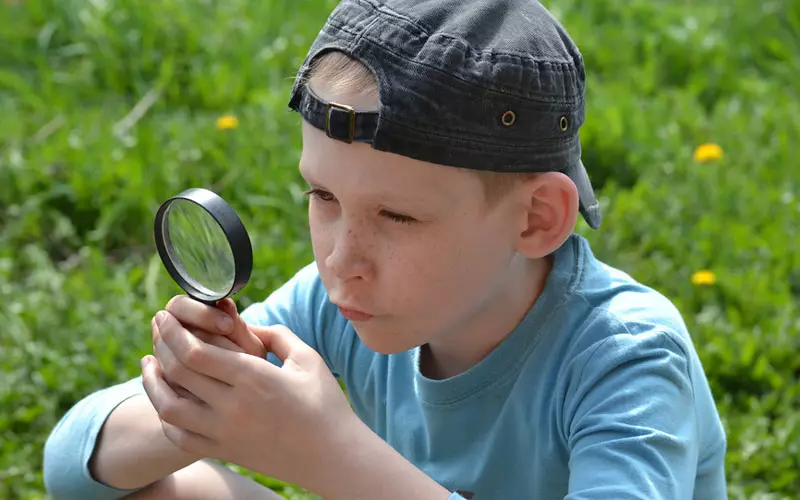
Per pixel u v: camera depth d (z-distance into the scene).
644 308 1.95
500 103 1.68
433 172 1.67
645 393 1.83
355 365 2.22
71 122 4.50
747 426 3.14
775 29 5.51
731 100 5.02
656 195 4.11
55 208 4.07
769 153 4.45
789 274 3.77
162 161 4.16
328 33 1.75
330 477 1.75
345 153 1.67
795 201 4.08
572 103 1.82
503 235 1.79
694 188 4.15
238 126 4.39
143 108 4.66
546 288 1.96
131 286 3.71
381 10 1.70
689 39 5.30
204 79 4.75
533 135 1.74
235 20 5.23
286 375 1.77
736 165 4.41
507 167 1.72
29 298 3.59
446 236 1.72
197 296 1.80
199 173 4.14
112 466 2.10
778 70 5.28
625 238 3.96
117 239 3.98
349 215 1.71
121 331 3.40
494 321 1.96
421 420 2.12
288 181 4.08
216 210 1.65
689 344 1.98
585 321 1.93
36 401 3.22
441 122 1.65
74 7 5.17
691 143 4.62
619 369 1.86
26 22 5.17
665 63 5.26
